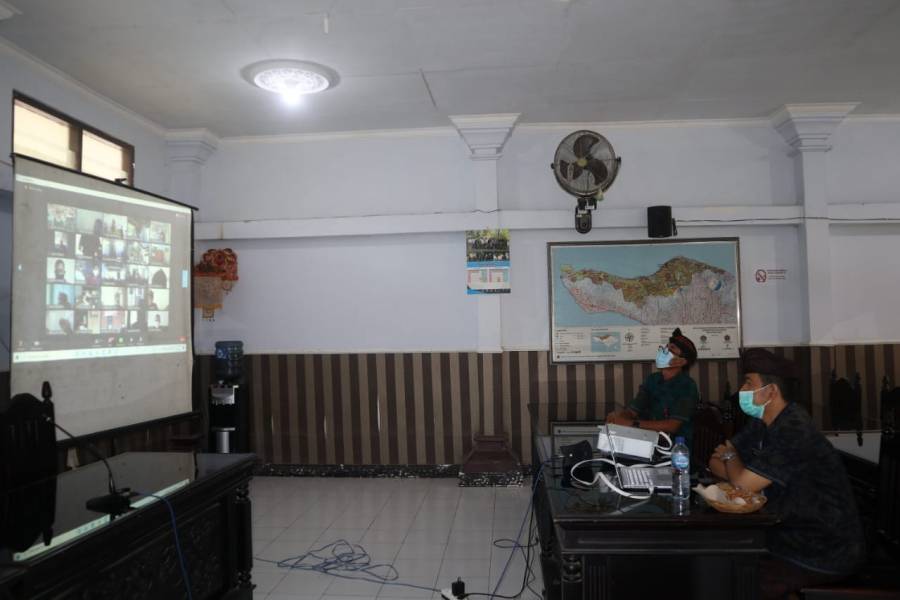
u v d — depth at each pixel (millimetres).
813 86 4816
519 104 5090
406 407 5664
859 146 5574
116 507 2234
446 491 5148
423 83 4605
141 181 5273
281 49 3986
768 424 2371
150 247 4188
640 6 3510
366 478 5625
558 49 4062
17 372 3174
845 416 4543
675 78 4602
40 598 1794
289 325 5797
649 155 5625
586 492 2340
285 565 3646
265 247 5809
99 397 3719
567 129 5645
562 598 2080
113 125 4922
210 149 5785
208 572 2730
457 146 5711
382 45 3953
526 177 5668
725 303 5520
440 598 3203
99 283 3742
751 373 2389
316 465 5715
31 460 2623
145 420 4086
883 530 2566
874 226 5605
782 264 5578
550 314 5570
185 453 3168
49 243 3393
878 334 5566
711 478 2525
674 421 3492
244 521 3010
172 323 4371
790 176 5598
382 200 5758
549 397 5570
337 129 5668
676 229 5508
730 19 3686
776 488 2311
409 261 5723
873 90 4914
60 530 1988
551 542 3250
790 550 2268
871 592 2164
